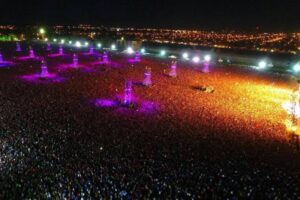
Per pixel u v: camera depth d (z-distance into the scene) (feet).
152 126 108.47
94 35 410.93
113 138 96.78
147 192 68.28
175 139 98.32
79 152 86.07
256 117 123.13
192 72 212.23
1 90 146.10
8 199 63.62
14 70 194.39
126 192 67.77
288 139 101.96
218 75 207.31
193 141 97.45
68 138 94.94
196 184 72.79
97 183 70.74
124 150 88.84
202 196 68.08
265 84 185.78
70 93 145.79
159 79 184.34
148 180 73.31
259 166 83.61
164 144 94.27
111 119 113.50
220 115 123.75
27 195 65.05
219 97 150.92
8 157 81.00
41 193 65.98
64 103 129.70
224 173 79.15
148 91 155.94
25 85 157.79
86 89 154.40
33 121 107.04
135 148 90.53
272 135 104.94
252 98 152.15
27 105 124.26
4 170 74.64
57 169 76.18
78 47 325.42
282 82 193.16
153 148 91.20
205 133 104.32
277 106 139.54
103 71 200.54
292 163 85.87
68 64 221.46
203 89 162.91
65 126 104.37
